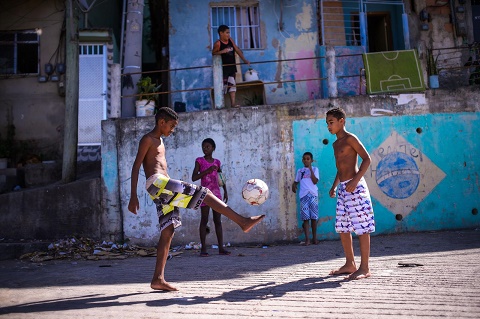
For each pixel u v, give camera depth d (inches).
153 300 161.8
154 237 350.9
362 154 199.3
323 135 369.4
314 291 171.3
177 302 158.1
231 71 405.1
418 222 370.6
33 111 492.4
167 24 498.9
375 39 562.6
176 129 363.3
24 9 499.5
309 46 494.3
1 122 489.4
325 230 360.5
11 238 350.6
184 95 473.1
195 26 481.4
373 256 260.7
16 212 353.7
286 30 492.7
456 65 520.4
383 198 368.8
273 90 483.2
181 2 481.4
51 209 352.5
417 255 255.9
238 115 366.0
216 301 158.7
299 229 358.0
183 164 360.8
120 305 154.9
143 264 269.6
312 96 488.4
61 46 498.0
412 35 522.6
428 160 378.0
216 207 174.6
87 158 463.8
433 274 195.6
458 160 381.7
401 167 373.7
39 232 350.6
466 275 190.2
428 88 387.2
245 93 470.9
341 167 206.1
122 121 361.1
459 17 527.5
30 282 211.5
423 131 380.5
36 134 490.6
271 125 366.3
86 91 473.1
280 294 167.9
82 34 474.6
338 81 493.4
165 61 534.9
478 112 389.4
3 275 239.8
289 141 365.7
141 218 352.2
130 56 451.2
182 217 352.5
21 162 471.8
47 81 495.2
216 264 256.7
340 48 498.6
